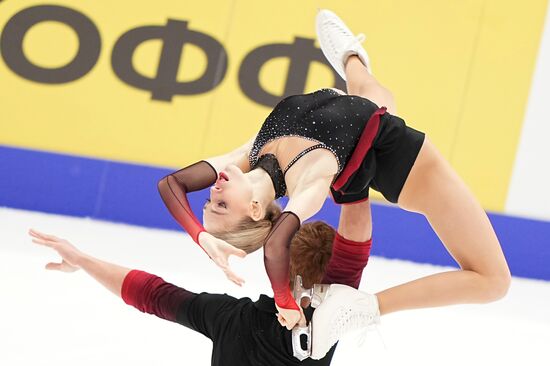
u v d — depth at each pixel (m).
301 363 8.98
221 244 8.69
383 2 20.02
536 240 19.14
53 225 18.80
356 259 9.69
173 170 19.56
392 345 13.71
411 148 9.83
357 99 9.76
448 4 19.94
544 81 19.62
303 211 8.80
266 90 19.95
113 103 20.00
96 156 19.88
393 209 19.17
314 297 9.11
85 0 20.36
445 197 9.85
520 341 14.69
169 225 19.61
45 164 19.72
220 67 20.08
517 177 19.45
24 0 20.38
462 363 13.39
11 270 15.08
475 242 9.82
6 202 19.77
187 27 20.25
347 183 9.59
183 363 12.20
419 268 18.77
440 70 19.81
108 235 18.55
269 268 8.55
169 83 20.05
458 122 19.66
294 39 20.11
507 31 19.83
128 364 11.97
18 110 20.00
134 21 20.30
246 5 20.25
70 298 14.12
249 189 9.03
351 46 11.99
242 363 9.02
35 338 12.48
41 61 20.16
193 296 9.48
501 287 9.84
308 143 9.22
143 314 13.80
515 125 19.56
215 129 19.89
